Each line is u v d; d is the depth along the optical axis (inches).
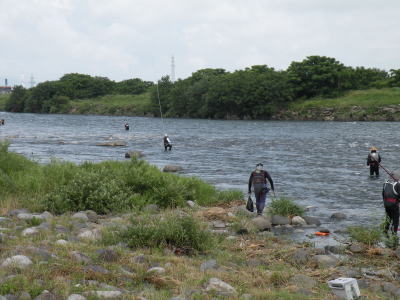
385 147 1487.5
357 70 5007.4
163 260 310.7
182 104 4744.1
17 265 249.1
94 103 5989.2
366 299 255.3
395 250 376.8
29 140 1787.6
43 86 6235.2
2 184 557.3
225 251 360.2
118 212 503.5
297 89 4559.5
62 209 491.5
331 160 1168.8
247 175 915.4
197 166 1057.5
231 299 238.7
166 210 524.1
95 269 265.0
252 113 4345.5
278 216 499.5
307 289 270.1
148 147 1542.8
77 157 1221.7
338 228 485.4
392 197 431.5
